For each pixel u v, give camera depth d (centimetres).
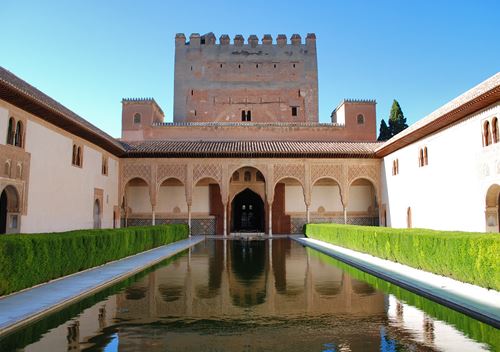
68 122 1266
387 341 404
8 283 587
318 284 722
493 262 591
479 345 391
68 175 1349
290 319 488
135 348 385
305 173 1984
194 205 2156
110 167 1817
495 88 983
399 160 1775
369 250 1104
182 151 1925
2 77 948
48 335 425
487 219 1127
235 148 1969
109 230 1041
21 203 1055
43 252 679
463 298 553
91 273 809
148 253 1224
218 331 439
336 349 381
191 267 954
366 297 612
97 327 454
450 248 702
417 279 714
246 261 1066
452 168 1312
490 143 1114
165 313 518
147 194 2145
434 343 397
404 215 1720
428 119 1409
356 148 2014
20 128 1066
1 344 395
